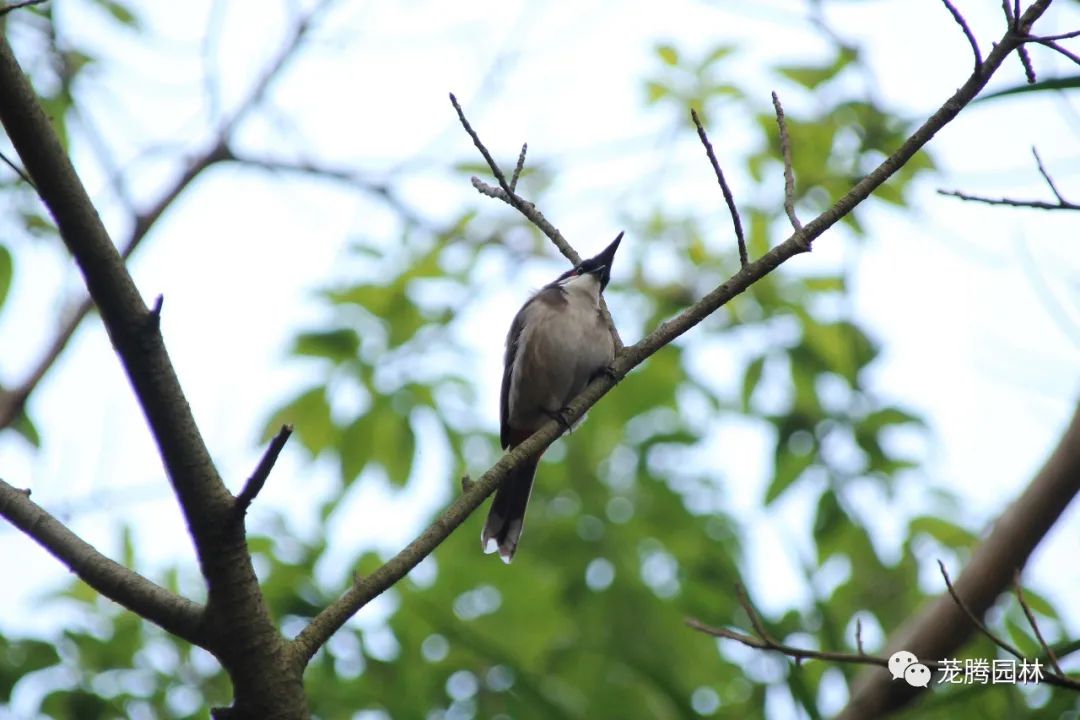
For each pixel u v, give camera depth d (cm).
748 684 1232
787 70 1244
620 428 1430
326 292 1291
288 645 558
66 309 1125
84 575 564
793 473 1252
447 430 1252
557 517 1462
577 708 1162
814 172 1252
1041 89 704
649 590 1376
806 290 1319
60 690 1024
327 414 1212
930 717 970
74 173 521
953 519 1322
